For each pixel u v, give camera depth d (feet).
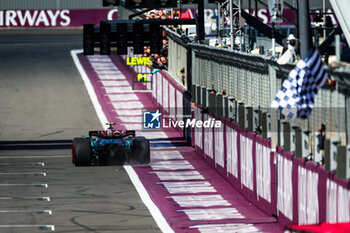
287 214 197.77
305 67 173.68
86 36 344.08
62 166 299.38
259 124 233.14
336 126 166.50
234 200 240.94
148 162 302.66
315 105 182.09
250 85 245.04
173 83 405.80
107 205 229.25
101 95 507.30
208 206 231.50
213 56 302.66
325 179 165.99
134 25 346.74
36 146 354.95
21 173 284.82
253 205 233.55
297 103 176.96
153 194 247.50
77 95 505.66
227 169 271.08
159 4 320.91
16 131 400.47
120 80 563.07
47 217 213.25
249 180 239.09
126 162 301.02
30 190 252.42
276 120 211.61
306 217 180.55
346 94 161.79
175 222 207.82
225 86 284.00
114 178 273.75
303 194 182.70
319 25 385.70
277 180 207.62
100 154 297.33
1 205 229.25
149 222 208.03
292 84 176.86
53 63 640.17
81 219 210.79
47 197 241.14
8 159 318.86
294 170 189.98
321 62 167.22
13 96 501.15
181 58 403.13
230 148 265.95
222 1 366.43
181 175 282.36
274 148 212.23
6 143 364.99
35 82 552.00
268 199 217.97
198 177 279.28
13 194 245.86
